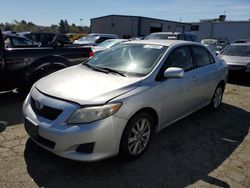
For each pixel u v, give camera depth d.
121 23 41.25
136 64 3.89
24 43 10.74
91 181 2.96
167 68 3.88
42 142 3.08
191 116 5.34
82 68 4.19
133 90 3.26
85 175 3.06
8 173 3.02
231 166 3.45
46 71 5.50
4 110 5.05
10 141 3.77
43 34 15.20
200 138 4.27
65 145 2.87
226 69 5.79
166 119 3.91
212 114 5.53
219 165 3.46
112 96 3.04
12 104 5.43
